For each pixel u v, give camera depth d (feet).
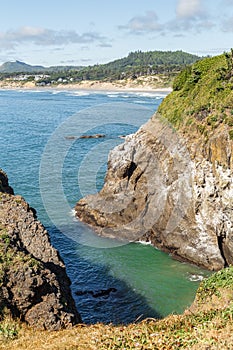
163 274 105.81
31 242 74.69
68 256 113.70
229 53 133.49
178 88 151.23
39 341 51.42
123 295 95.04
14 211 78.89
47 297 63.72
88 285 99.35
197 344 40.78
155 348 41.16
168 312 88.12
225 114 115.24
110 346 42.73
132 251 118.52
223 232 109.70
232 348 38.91
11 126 340.80
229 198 108.06
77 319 68.23
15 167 205.36
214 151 112.78
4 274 61.98
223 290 66.90
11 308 60.44
